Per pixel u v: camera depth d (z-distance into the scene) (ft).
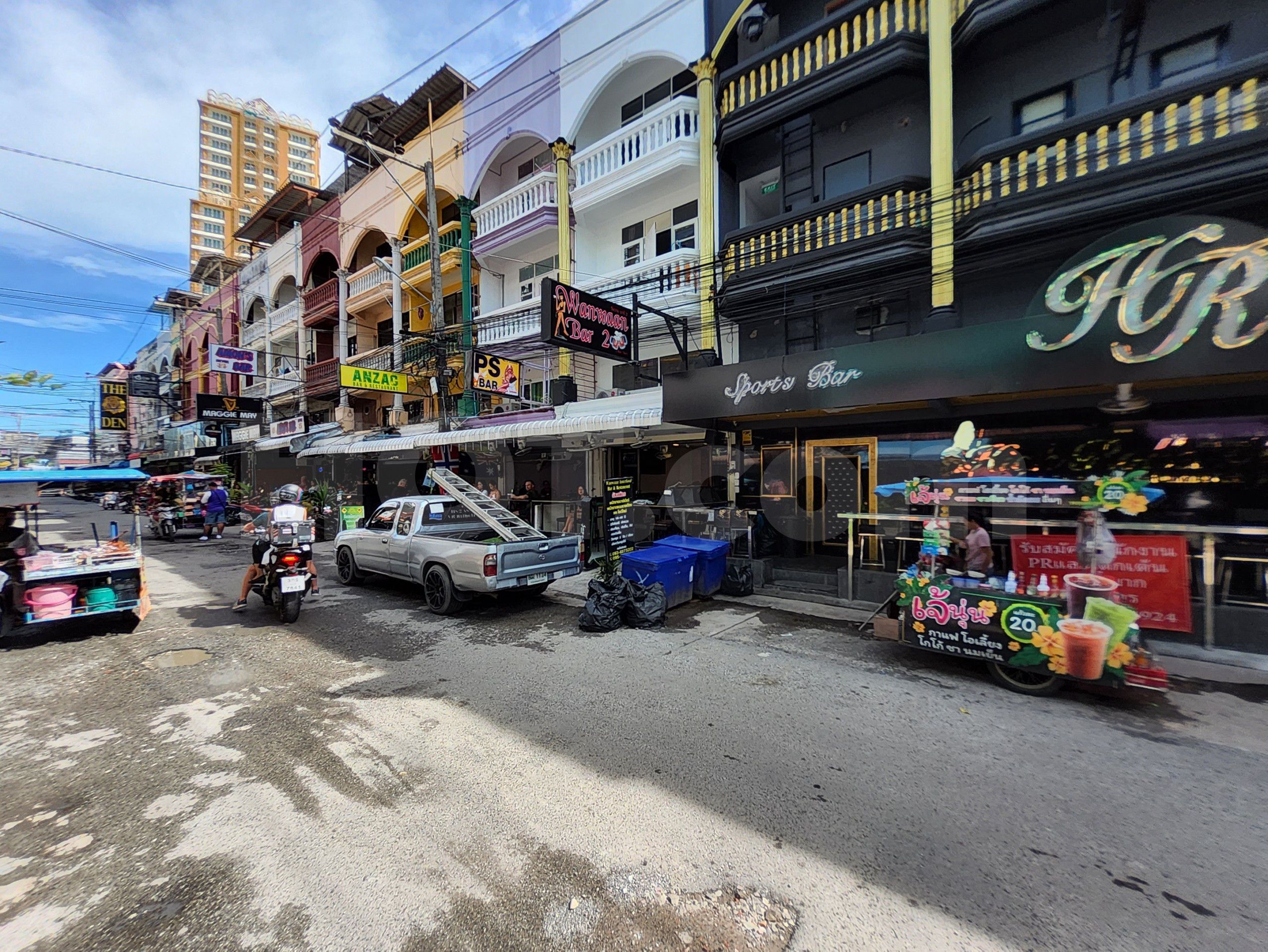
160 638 20.70
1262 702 14.73
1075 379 19.17
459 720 13.71
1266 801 10.30
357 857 8.71
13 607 19.98
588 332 32.63
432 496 28.86
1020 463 22.54
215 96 327.67
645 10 38.27
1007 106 27.37
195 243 268.41
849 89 28.68
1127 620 13.91
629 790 10.64
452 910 7.64
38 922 7.42
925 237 26.99
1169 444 23.29
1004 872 8.41
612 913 7.59
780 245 31.01
